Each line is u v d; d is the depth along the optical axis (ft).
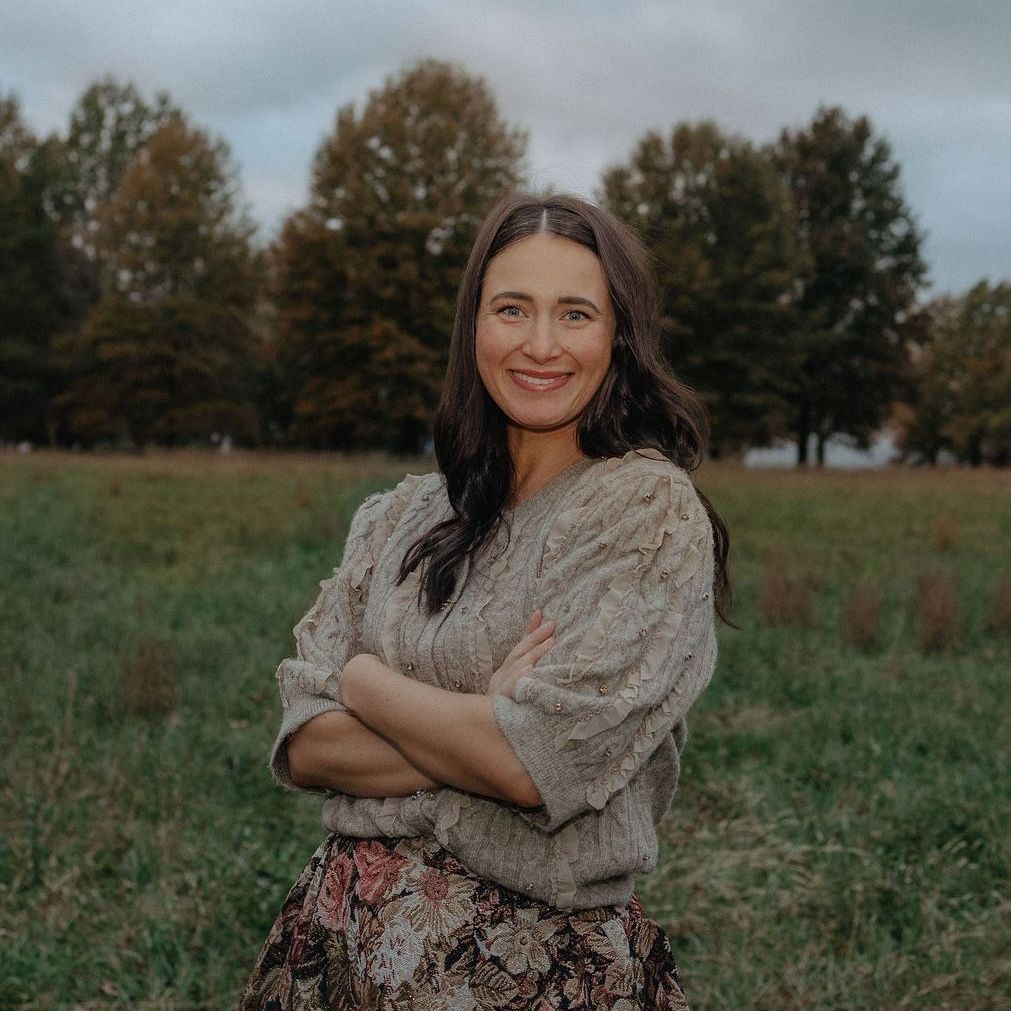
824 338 155.43
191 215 138.41
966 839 13.98
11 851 13.12
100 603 27.55
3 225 157.79
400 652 5.46
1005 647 25.40
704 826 14.29
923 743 17.89
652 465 5.29
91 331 138.62
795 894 12.31
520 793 4.84
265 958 5.83
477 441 5.52
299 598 28.68
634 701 4.86
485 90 136.15
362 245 131.64
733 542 45.47
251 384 155.84
